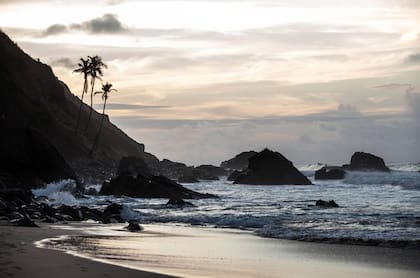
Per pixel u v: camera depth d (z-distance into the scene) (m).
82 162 86.81
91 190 57.47
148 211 36.56
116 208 32.38
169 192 54.53
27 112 69.62
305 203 44.38
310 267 14.29
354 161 135.88
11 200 32.47
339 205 40.09
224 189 80.12
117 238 19.78
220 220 29.09
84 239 18.48
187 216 31.20
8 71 72.69
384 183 83.19
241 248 18.11
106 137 120.50
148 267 12.99
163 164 146.25
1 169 53.97
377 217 28.39
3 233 18.83
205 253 16.59
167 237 21.27
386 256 16.48
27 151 57.16
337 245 19.09
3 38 90.50
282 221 27.39
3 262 12.02
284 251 17.50
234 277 12.30
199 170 148.00
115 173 89.31
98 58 100.19
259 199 52.66
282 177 94.62
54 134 77.50
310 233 22.08
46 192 49.00
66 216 27.47
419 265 14.74
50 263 12.23
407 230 22.33
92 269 11.78
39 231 20.25
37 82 98.25
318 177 125.00
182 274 12.21
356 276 13.09
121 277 11.09
